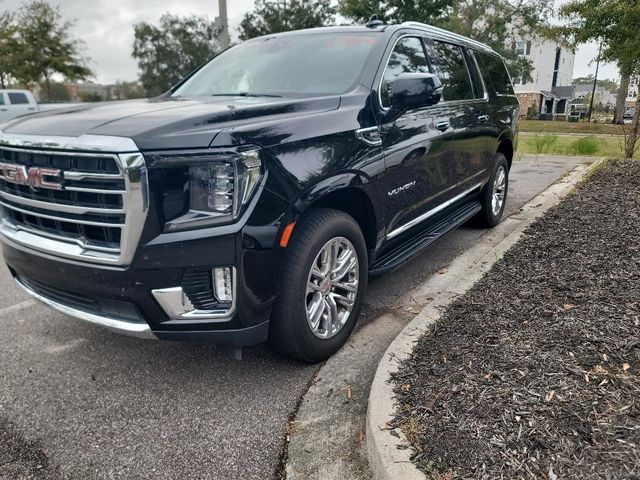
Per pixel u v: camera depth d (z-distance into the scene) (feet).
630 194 20.13
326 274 9.98
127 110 9.66
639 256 12.71
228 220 8.07
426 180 13.20
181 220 7.95
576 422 6.84
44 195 8.77
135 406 9.28
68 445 8.31
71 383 10.05
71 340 11.79
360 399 9.07
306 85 11.91
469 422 7.14
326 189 9.42
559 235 15.29
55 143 8.20
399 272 15.26
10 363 10.81
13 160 9.12
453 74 15.57
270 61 13.20
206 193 8.00
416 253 12.91
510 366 8.28
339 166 9.74
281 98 11.27
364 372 9.91
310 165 9.14
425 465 6.56
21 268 9.82
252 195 8.22
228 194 8.05
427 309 10.91
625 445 6.38
